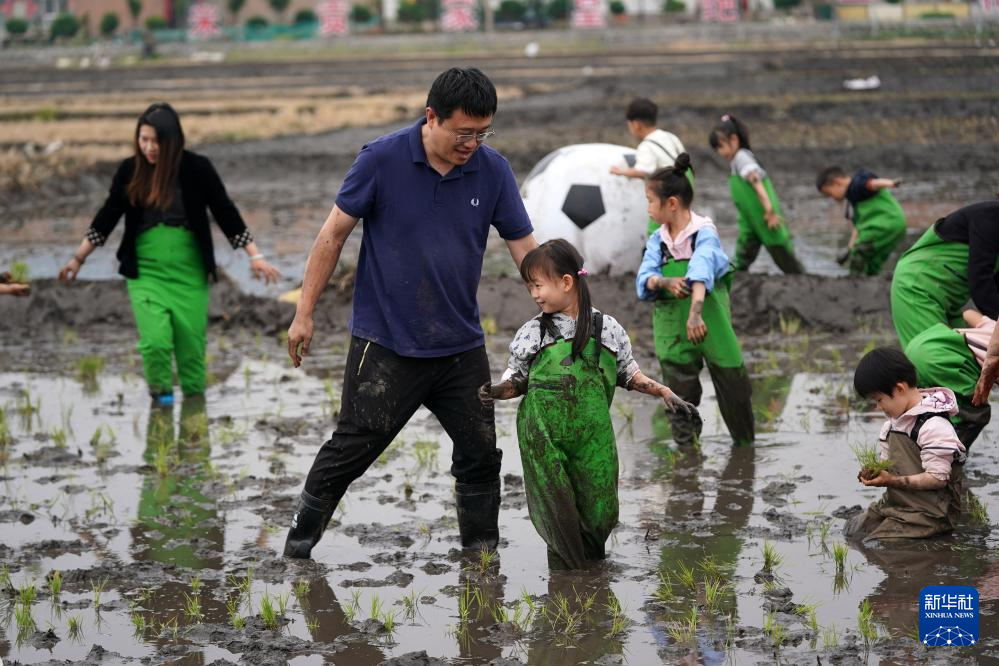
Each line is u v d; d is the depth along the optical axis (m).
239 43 190.38
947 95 84.19
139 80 135.00
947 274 18.52
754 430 20.92
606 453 15.15
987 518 16.53
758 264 37.62
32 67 169.75
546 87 109.50
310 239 46.62
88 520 17.83
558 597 14.56
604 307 29.73
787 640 13.10
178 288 24.28
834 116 81.06
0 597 15.00
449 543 16.58
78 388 25.98
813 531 16.41
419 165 14.71
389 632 13.72
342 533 17.03
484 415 15.66
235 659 13.21
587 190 30.95
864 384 15.95
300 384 25.91
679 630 13.50
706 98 94.56
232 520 17.75
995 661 12.47
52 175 64.12
